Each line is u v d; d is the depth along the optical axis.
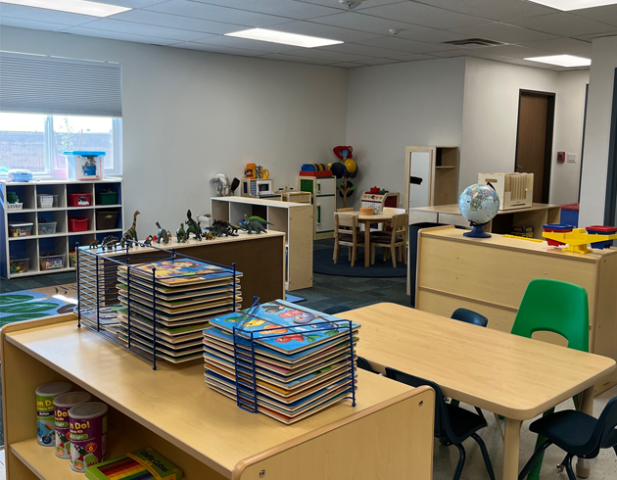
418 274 4.43
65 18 5.74
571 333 2.72
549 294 2.83
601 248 3.62
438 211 5.83
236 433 1.38
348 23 5.88
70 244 6.93
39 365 2.09
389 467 1.51
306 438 1.29
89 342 2.02
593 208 6.52
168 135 7.58
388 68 9.04
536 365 2.28
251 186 8.23
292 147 9.04
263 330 1.51
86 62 6.75
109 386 1.64
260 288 4.65
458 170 8.29
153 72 7.33
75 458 1.82
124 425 2.08
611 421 2.08
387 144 9.20
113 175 7.25
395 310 3.05
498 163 8.90
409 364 2.28
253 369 1.47
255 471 1.19
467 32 6.30
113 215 6.94
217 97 8.02
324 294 5.87
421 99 8.66
